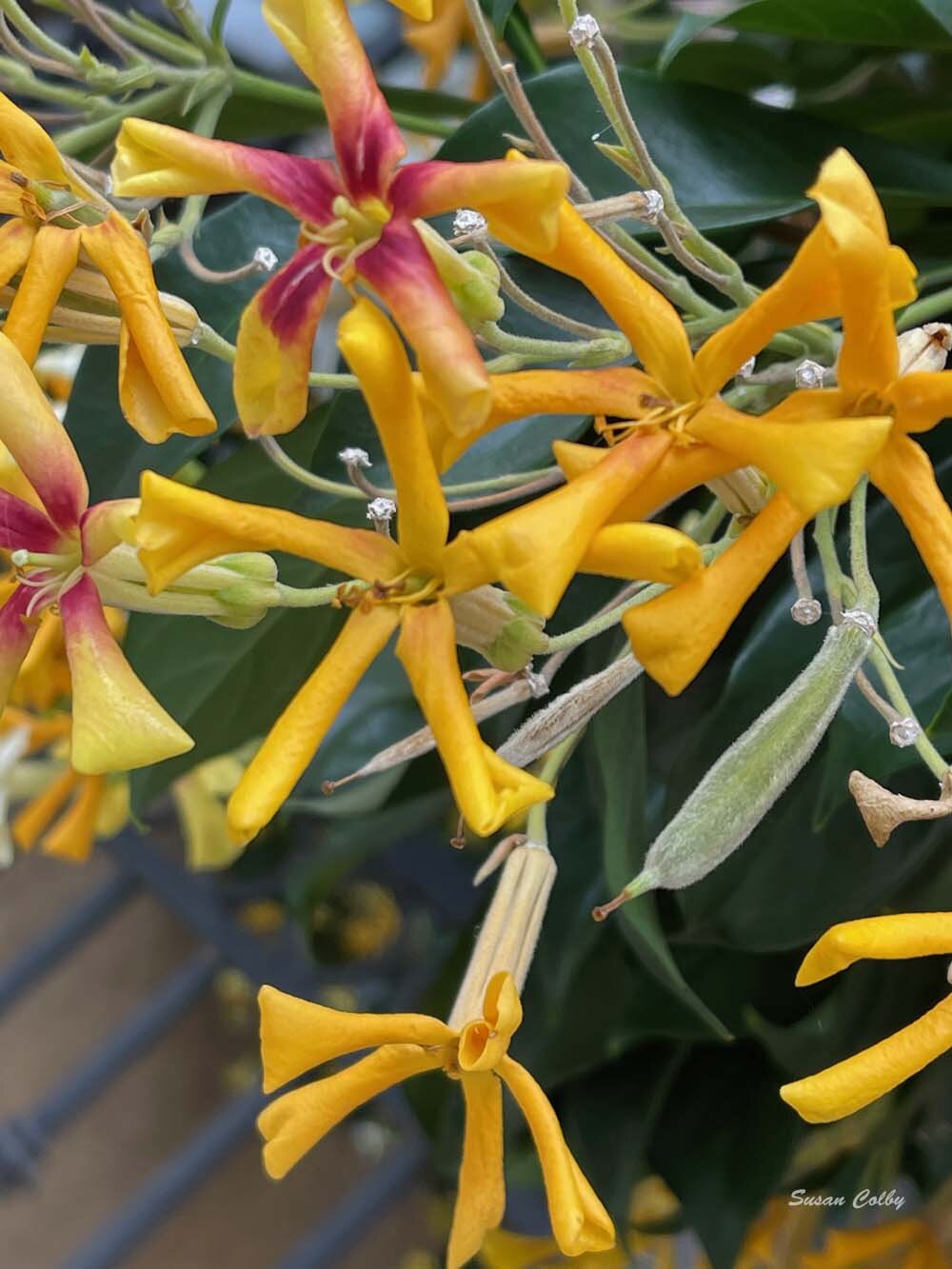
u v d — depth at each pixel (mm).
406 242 149
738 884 262
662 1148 317
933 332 165
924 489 153
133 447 235
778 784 167
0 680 178
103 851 663
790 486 140
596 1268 372
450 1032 184
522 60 304
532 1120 177
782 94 275
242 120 285
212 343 189
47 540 173
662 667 145
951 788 160
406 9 146
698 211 233
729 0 329
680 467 152
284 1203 834
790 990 294
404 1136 661
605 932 305
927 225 254
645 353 153
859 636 164
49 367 357
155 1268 802
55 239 174
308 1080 663
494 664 173
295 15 156
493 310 165
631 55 337
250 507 154
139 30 248
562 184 140
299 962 632
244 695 272
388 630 158
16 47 227
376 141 152
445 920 521
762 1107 313
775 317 148
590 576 261
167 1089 861
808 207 234
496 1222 196
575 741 224
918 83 266
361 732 317
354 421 238
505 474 229
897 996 290
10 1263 802
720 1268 302
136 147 154
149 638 266
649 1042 325
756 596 264
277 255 243
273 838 528
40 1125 663
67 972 858
